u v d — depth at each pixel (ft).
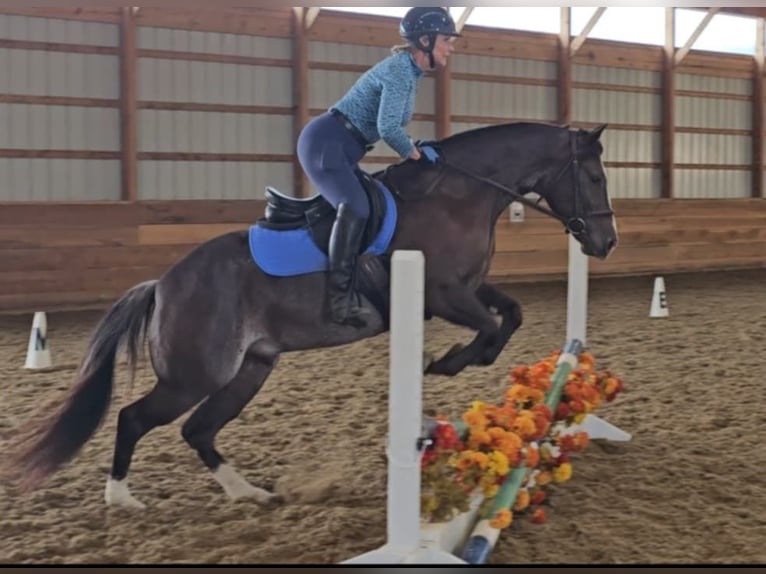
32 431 11.39
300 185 37.04
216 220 34.96
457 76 40.60
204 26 34.60
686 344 24.35
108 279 32.68
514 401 11.37
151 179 34.24
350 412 16.97
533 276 41.68
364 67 38.32
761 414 16.49
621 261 44.80
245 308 11.37
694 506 11.66
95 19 32.58
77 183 32.81
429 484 9.41
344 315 11.21
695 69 48.06
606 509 11.53
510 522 10.52
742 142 50.70
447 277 11.92
